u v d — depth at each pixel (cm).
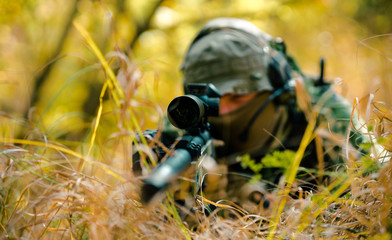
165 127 162
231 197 155
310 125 126
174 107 121
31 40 366
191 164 109
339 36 484
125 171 110
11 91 316
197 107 121
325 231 102
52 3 370
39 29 369
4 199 108
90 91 361
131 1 371
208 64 178
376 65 270
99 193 97
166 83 343
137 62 132
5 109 307
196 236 100
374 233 96
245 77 174
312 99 175
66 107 372
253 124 172
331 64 467
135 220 95
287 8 372
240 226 112
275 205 113
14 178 108
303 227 101
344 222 109
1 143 114
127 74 120
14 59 338
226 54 177
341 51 476
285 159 140
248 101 173
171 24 370
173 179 94
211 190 154
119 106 120
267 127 172
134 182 93
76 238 97
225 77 175
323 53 489
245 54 177
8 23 333
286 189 114
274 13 362
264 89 172
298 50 504
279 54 187
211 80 177
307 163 152
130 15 370
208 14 372
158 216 101
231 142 173
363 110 175
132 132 111
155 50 378
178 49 376
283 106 172
